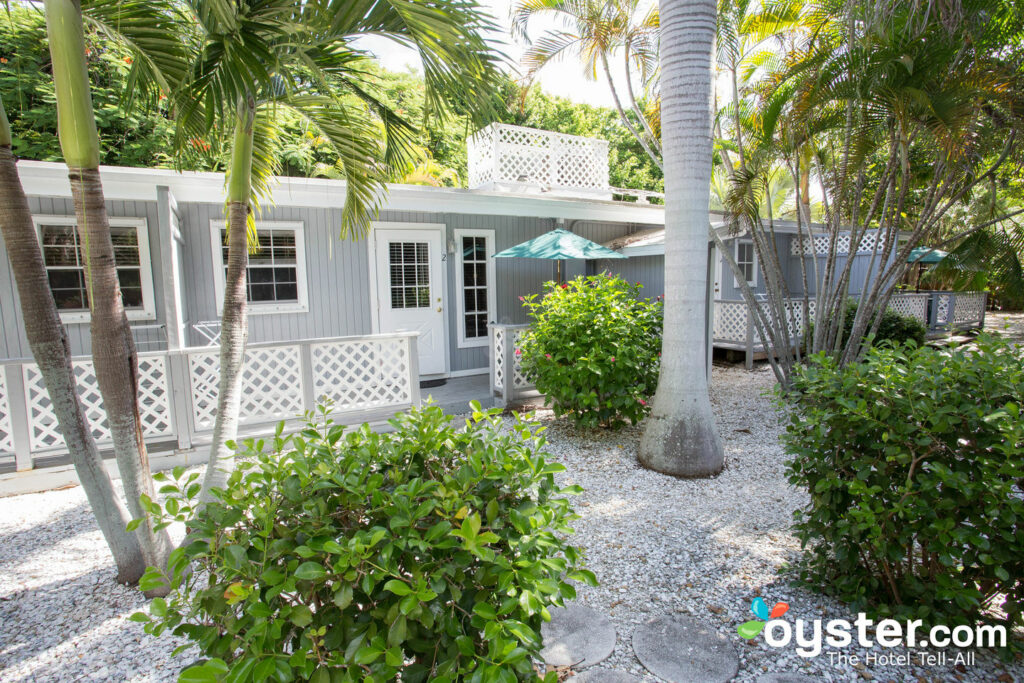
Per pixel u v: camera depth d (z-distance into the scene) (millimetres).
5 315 5645
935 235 8469
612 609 2631
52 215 5812
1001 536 2096
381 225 7375
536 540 1386
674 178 4312
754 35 6871
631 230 10211
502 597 1360
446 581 1314
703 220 4371
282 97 3412
